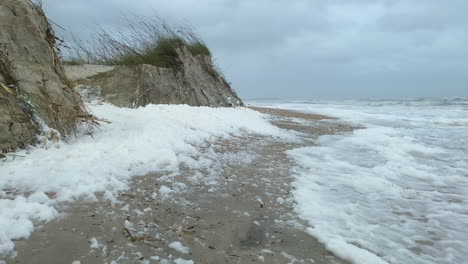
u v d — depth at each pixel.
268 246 2.04
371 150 5.11
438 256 2.06
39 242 1.73
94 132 3.85
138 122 4.70
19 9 3.52
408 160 4.58
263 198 2.80
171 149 3.73
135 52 8.04
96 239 1.82
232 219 2.34
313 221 2.42
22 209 1.97
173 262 1.73
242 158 4.07
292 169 3.79
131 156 3.21
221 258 1.85
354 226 2.38
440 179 3.73
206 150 4.14
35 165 2.67
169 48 8.88
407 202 2.94
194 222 2.23
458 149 5.48
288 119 9.13
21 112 3.02
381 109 15.25
